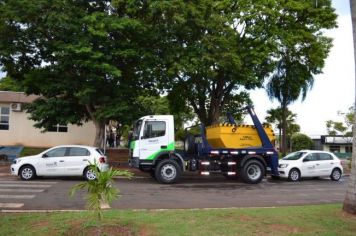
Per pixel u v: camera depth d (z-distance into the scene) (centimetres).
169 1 2250
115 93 2383
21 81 2498
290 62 3150
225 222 928
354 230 884
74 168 2048
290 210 1092
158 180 2036
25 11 2155
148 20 2436
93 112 2462
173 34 2408
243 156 2169
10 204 1308
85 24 2217
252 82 2836
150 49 2359
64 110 2458
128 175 864
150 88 2656
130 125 2391
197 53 2400
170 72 2341
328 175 2402
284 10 2911
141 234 829
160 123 2066
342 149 6719
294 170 2320
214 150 2130
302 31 2909
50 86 2323
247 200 1489
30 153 3284
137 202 1390
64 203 1335
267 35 2748
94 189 838
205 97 3166
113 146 4106
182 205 1338
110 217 960
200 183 2105
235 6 2806
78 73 2327
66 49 2119
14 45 2305
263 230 870
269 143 2198
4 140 3609
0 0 2205
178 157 2077
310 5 2977
